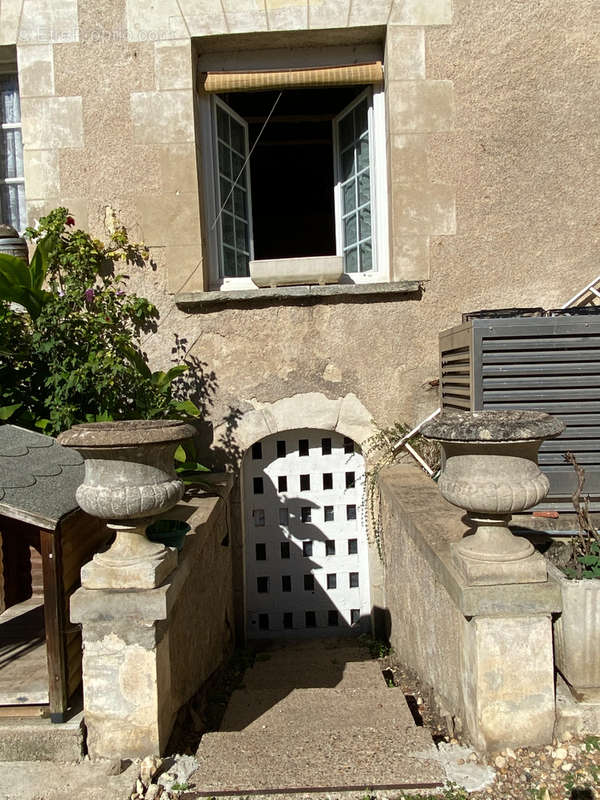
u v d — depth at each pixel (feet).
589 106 16.90
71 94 16.99
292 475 18.04
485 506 8.56
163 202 17.15
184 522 11.38
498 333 12.84
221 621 15.34
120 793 8.26
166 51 16.88
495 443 8.36
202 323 17.26
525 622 8.69
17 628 11.49
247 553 18.08
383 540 17.12
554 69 16.85
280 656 16.70
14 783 8.50
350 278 18.28
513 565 8.74
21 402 14.71
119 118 17.04
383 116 17.87
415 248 17.10
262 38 17.04
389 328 17.22
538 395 12.85
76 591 9.05
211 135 17.93
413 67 16.83
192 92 17.01
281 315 17.21
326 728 10.36
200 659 12.64
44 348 14.55
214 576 14.35
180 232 17.20
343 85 17.75
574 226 17.10
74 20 16.87
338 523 18.19
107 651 8.88
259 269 17.04
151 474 8.82
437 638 11.01
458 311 17.22
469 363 13.16
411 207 17.07
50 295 15.44
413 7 16.74
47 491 9.29
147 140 17.04
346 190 19.85
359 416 17.34
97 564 9.11
